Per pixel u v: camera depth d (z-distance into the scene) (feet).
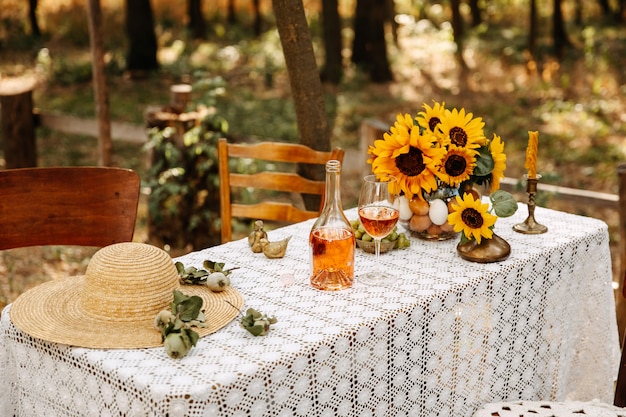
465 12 63.21
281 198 23.59
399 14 64.28
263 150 11.79
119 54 50.16
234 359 6.78
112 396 6.69
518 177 26.76
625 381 9.09
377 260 8.47
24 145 21.80
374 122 16.96
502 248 8.87
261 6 66.80
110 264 7.32
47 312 7.50
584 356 10.30
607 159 28.04
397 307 7.76
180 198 18.07
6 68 46.32
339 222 8.09
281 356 6.84
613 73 41.27
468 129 9.00
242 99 38.78
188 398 6.28
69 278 8.32
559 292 9.57
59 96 39.91
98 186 10.23
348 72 44.60
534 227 9.85
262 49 51.37
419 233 9.56
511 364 9.15
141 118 34.99
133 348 6.91
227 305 7.71
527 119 34.12
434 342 8.15
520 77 42.39
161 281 7.37
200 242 18.47
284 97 39.47
